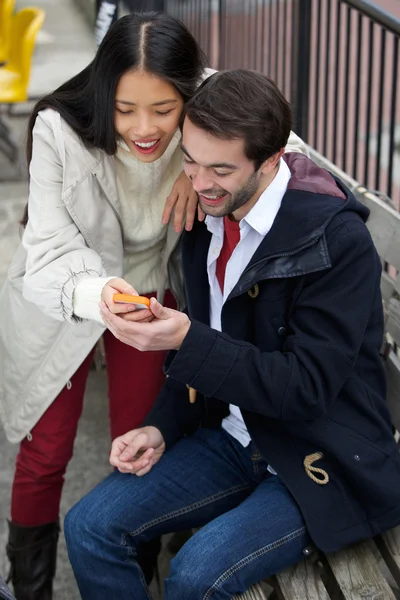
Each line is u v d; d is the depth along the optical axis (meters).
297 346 1.76
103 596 1.91
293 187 1.82
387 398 2.19
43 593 2.36
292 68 3.99
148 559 2.20
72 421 2.26
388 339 2.33
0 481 2.88
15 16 5.06
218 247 1.94
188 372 1.74
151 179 2.03
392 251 2.20
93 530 1.89
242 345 1.76
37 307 2.14
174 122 1.86
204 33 5.87
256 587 1.83
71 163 1.92
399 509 1.83
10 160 5.20
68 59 5.65
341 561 1.87
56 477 2.29
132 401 2.31
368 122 3.43
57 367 2.17
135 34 1.75
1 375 2.32
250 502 1.87
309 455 1.85
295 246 1.74
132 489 1.97
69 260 1.92
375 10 3.06
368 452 1.82
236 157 1.64
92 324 2.11
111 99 1.81
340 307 1.75
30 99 4.85
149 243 2.20
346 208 1.79
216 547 1.76
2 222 4.52
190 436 2.14
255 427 1.89
